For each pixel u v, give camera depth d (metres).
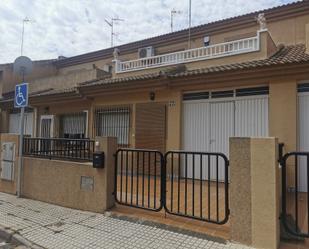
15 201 7.38
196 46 15.15
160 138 10.46
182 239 4.66
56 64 21.77
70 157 7.00
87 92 12.30
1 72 19.08
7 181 8.47
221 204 6.34
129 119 11.45
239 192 4.42
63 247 4.60
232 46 10.59
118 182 8.12
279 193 4.52
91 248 4.52
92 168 6.32
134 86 10.80
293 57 8.23
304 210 5.92
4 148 8.65
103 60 19.64
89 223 5.56
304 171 7.72
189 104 10.16
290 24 12.33
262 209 4.24
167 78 9.71
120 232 5.08
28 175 7.82
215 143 9.55
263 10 12.77
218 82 9.20
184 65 11.09
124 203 6.12
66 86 16.78
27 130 16.69
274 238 4.13
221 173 9.19
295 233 4.28
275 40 12.59
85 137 13.39
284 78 8.11
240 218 4.39
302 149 7.96
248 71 8.38
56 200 7.02
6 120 18.16
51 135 14.97
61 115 14.85
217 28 14.35
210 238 4.61
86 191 6.40
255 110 8.86
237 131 9.16
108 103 12.11
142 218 5.51
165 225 5.14
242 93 9.12
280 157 4.65
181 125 10.14
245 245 4.33
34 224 5.61
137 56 17.67
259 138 4.31
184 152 5.28
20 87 8.00
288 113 8.02
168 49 16.25
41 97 14.66
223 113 9.46
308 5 11.80
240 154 4.44
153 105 10.77
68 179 6.79
